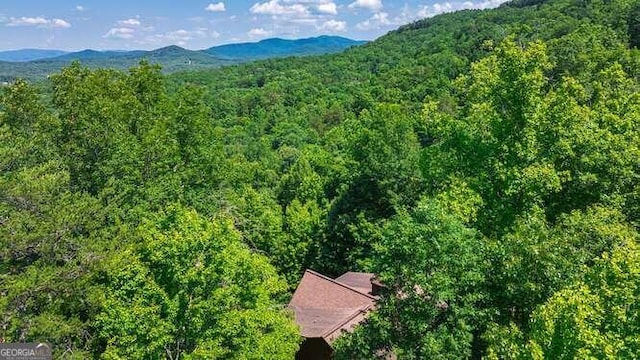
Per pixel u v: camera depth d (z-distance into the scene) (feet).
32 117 103.50
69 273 56.44
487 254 57.26
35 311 55.88
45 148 85.05
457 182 80.23
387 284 54.70
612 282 40.91
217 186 117.80
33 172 65.21
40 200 61.16
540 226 59.47
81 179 87.61
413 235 53.47
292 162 315.78
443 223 54.44
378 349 55.77
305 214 153.17
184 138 112.37
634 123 84.84
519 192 77.66
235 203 126.41
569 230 58.85
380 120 128.98
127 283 56.39
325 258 136.77
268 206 172.45
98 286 57.47
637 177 76.79
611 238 55.77
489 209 79.15
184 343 59.16
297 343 69.72
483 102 86.48
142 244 59.88
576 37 213.66
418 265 53.06
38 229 57.16
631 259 40.42
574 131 78.02
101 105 94.07
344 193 136.46
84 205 64.13
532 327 43.70
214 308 57.06
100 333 55.98
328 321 83.82
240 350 58.95
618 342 36.60
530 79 78.02
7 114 100.78
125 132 95.96
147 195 85.51
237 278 61.87
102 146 90.07
